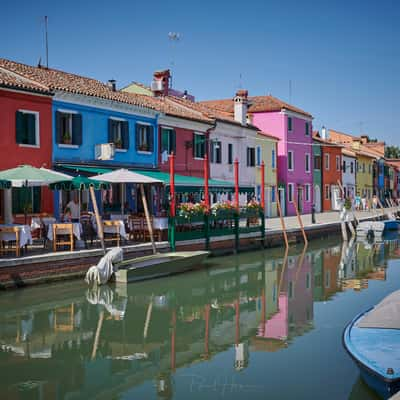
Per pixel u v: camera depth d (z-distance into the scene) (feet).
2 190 62.03
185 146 96.07
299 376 29.43
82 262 53.98
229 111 132.87
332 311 45.19
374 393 25.67
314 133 196.13
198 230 72.08
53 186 55.93
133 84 113.29
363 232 114.73
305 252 87.76
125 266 56.49
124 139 81.41
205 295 52.06
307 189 156.15
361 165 207.10
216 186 75.97
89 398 26.84
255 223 86.69
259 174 126.93
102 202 77.20
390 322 29.27
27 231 50.06
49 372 30.37
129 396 27.04
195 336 37.60
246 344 35.58
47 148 67.97
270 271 67.36
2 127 62.34
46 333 37.93
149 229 63.21
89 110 74.74
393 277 63.57
